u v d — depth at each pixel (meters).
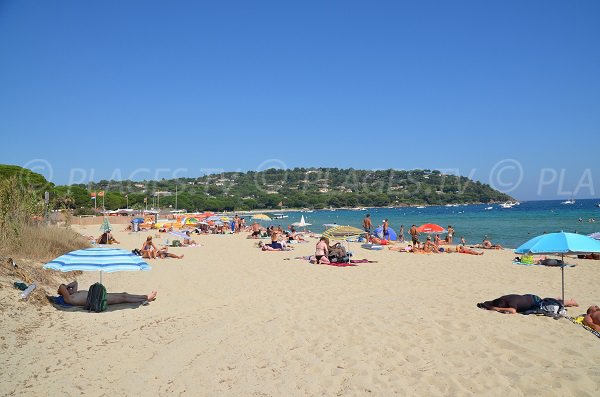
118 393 5.02
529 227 41.94
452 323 7.61
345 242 25.39
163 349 6.55
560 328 7.30
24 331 6.88
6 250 12.00
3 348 6.09
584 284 11.70
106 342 6.81
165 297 10.34
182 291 11.12
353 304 9.30
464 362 5.82
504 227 42.81
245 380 5.41
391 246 22.86
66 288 8.95
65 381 5.25
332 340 6.86
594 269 14.45
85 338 6.95
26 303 8.04
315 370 5.67
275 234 22.44
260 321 8.10
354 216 89.62
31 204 16.28
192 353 6.39
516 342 6.58
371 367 5.71
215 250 22.36
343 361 5.96
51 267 8.00
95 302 8.71
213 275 13.75
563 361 5.75
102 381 5.32
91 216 63.53
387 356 6.09
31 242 13.21
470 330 7.20
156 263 16.98
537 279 12.52
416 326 7.46
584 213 67.38
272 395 5.00
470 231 38.84
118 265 8.23
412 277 12.97
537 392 4.86
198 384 5.31
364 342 6.70
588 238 7.95
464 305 9.05
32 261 11.91
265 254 20.00
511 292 10.58
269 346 6.66
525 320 7.79
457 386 5.08
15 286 8.57
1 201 13.64
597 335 6.89
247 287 11.59
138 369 5.75
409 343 6.61
